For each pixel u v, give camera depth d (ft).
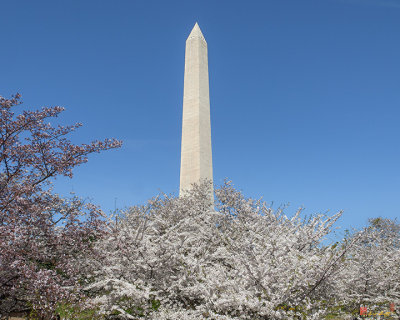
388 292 37.88
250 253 31.01
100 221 31.99
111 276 33.55
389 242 44.32
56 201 32.45
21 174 31.17
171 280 34.83
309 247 36.63
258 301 27.32
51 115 30.76
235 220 46.73
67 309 30.58
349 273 36.91
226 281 30.40
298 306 29.04
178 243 36.45
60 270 32.73
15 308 30.22
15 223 26.66
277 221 41.42
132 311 32.27
